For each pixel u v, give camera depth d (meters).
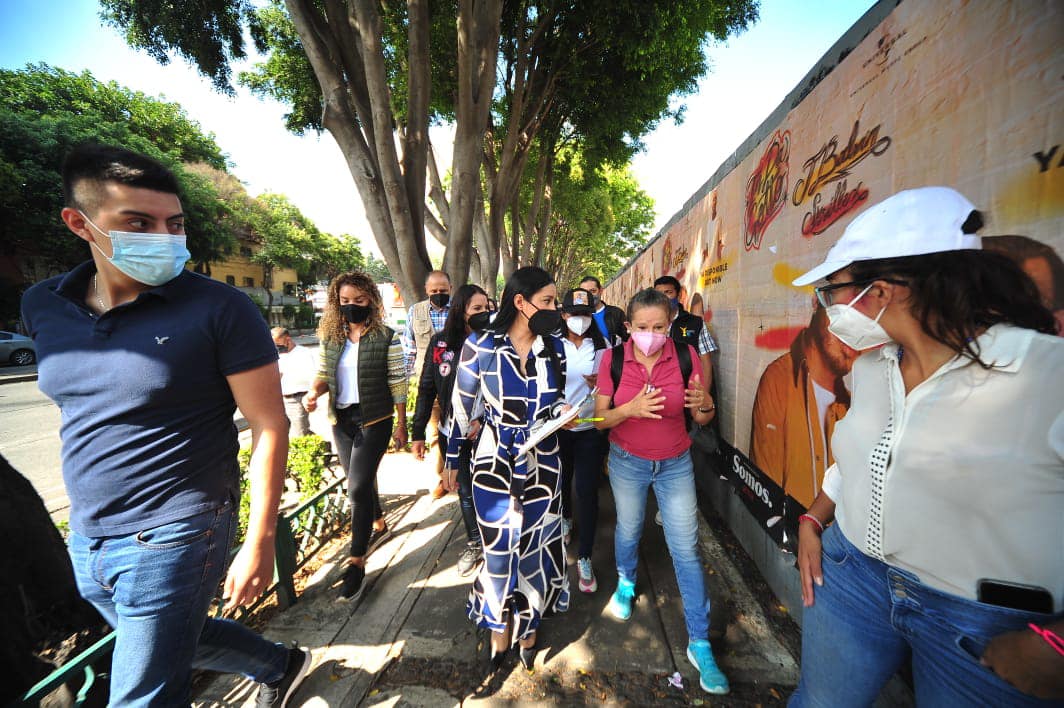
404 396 2.95
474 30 6.03
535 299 1.90
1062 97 1.01
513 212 13.36
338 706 1.89
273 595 2.64
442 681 2.00
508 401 1.98
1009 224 1.16
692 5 7.14
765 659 2.06
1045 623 0.76
